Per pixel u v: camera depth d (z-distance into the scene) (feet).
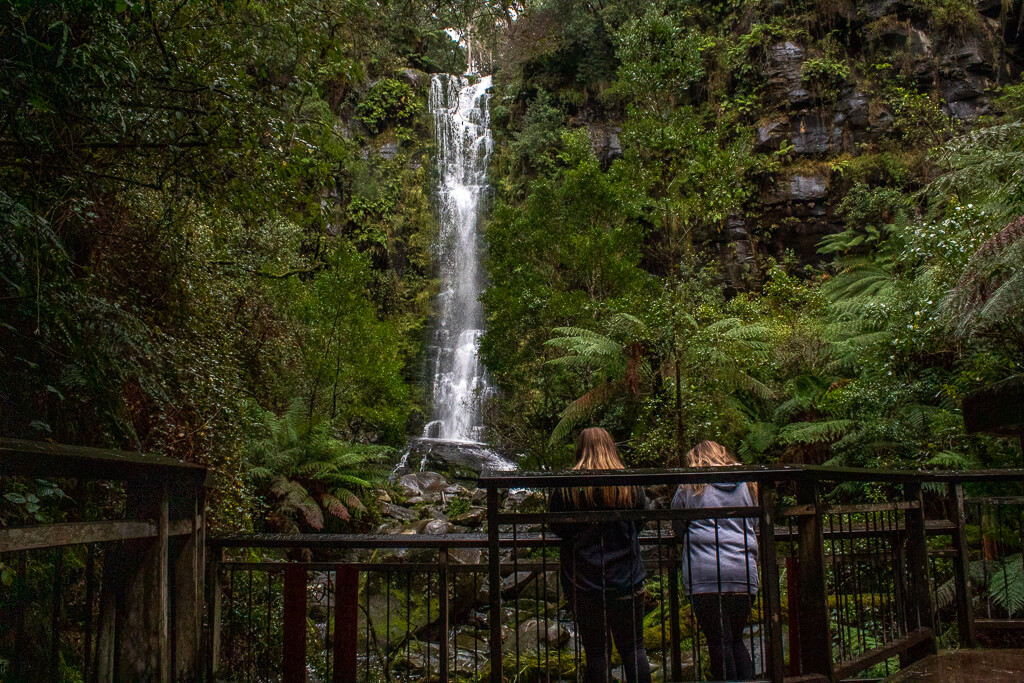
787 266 63.26
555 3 75.41
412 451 56.49
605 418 43.75
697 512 8.32
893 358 29.55
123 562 7.64
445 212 80.69
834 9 65.87
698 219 39.65
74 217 13.73
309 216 16.75
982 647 12.32
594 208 40.47
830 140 64.13
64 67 10.78
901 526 11.83
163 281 18.26
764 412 41.78
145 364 16.83
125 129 12.63
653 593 24.02
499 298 39.42
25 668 9.05
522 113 80.64
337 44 16.39
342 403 47.65
